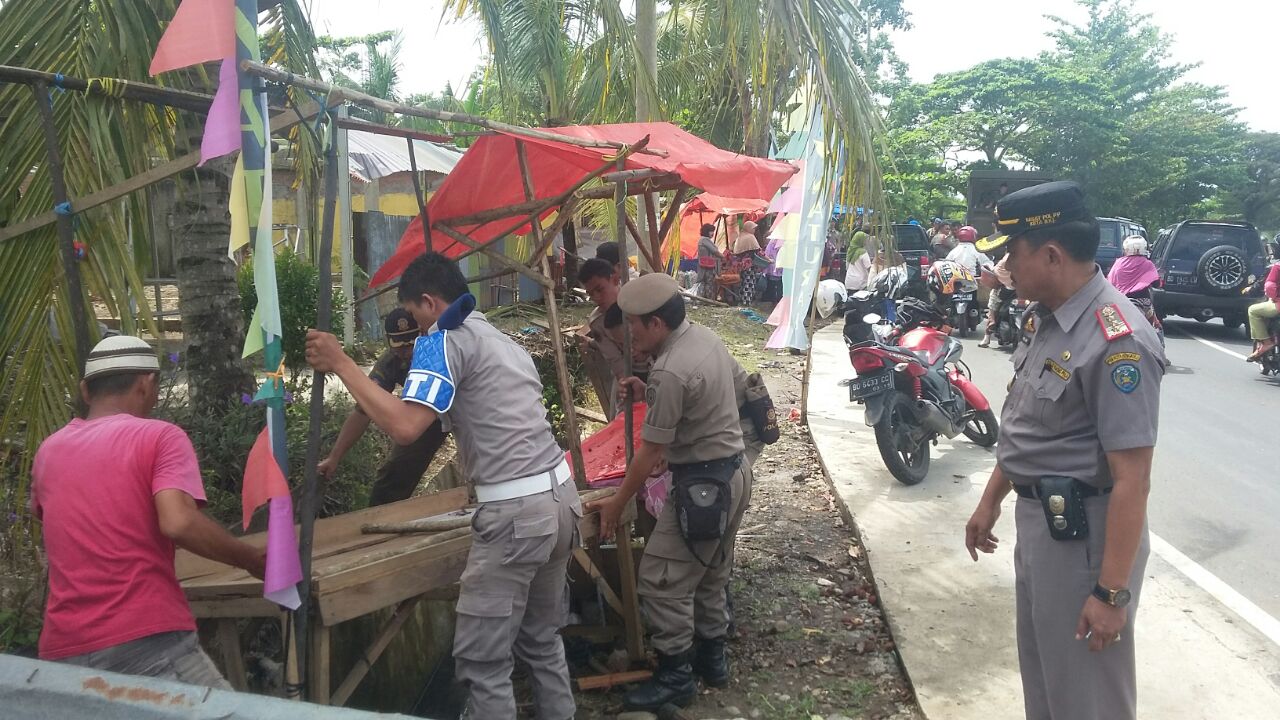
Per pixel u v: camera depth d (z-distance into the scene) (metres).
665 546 3.52
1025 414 2.53
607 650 4.17
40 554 3.73
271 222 2.45
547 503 2.92
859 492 5.99
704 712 3.61
